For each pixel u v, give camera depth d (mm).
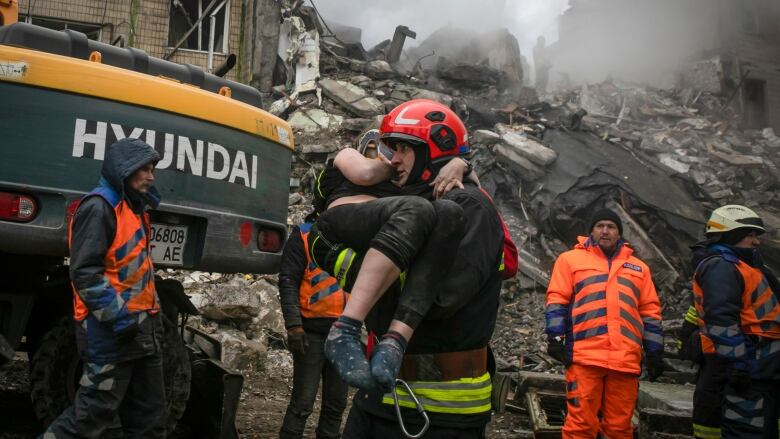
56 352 3637
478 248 1913
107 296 2973
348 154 2324
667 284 10797
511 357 8867
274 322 8117
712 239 4016
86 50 3789
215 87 4359
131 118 3648
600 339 4121
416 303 1734
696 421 4172
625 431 4152
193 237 3920
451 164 2066
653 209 11609
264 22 15359
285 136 4484
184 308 4129
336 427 4102
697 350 4270
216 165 3967
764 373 3689
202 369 4480
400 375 1951
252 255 4145
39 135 3400
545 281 10383
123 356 3053
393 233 1727
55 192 3404
